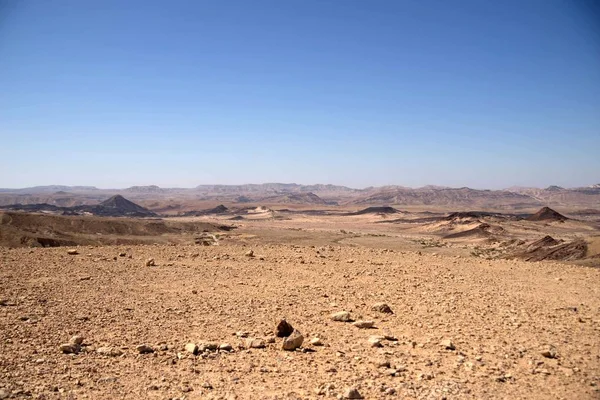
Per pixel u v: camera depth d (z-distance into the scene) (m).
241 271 19.88
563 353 10.59
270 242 113.50
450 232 187.88
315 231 169.00
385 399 8.09
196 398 8.03
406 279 18.86
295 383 8.77
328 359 10.08
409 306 14.62
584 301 15.44
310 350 10.65
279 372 9.31
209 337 11.36
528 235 158.00
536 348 10.91
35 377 8.56
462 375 9.25
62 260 21.11
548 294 16.42
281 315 13.40
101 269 19.27
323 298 15.50
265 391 8.39
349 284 17.75
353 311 13.97
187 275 18.67
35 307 13.16
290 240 121.56
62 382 8.43
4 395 7.66
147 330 11.70
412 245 119.38
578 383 8.98
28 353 9.69
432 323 12.84
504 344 11.19
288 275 19.28
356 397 8.09
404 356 10.30
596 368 9.73
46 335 10.88
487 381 8.98
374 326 12.53
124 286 16.39
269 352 10.48
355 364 9.80
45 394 7.89
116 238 96.56
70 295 14.77
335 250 28.09
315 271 20.30
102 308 13.44
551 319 13.28
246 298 15.23
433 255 26.50
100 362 9.52
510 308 14.45
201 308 13.88
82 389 8.21
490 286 17.70
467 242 137.38
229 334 11.64
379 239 140.88
